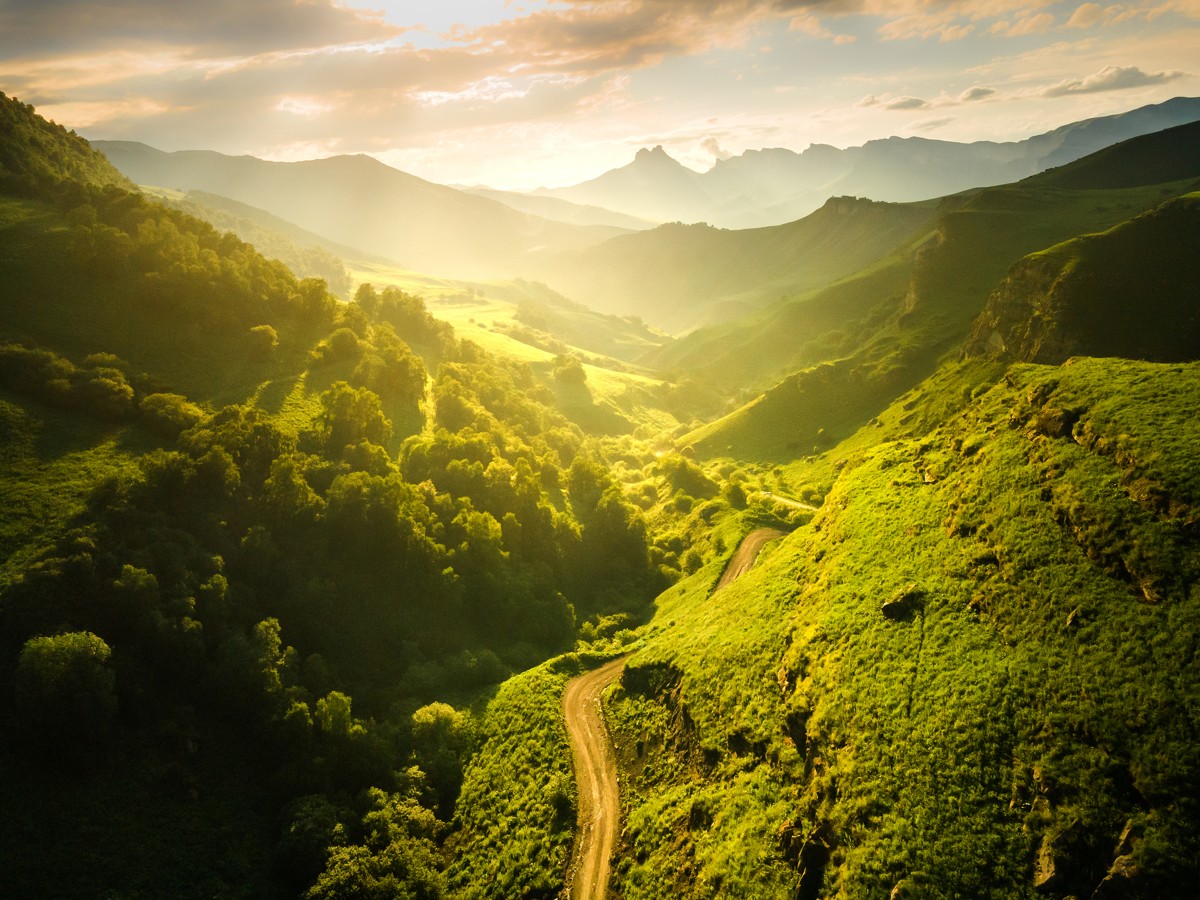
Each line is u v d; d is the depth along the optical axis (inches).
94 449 3693.4
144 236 5585.6
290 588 3459.6
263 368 5206.7
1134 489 1680.6
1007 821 1350.9
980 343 6205.7
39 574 2770.7
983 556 1952.5
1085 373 2212.1
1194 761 1191.6
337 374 5526.6
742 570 4232.3
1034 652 1588.3
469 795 2645.2
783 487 6274.6
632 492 7135.8
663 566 5216.5
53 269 5068.9
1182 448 1662.2
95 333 4704.7
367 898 2144.4
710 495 6530.5
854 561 2356.1
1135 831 1183.6
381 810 2485.2
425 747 2881.4
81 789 2341.3
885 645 1894.7
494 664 3538.4
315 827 2374.5
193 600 2970.0
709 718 2315.5
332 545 3806.6
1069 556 1713.8
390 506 3917.3
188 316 5137.8
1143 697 1331.2
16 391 3858.3
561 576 4763.8
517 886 2102.6
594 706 2974.9
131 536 3179.1
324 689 3083.2
